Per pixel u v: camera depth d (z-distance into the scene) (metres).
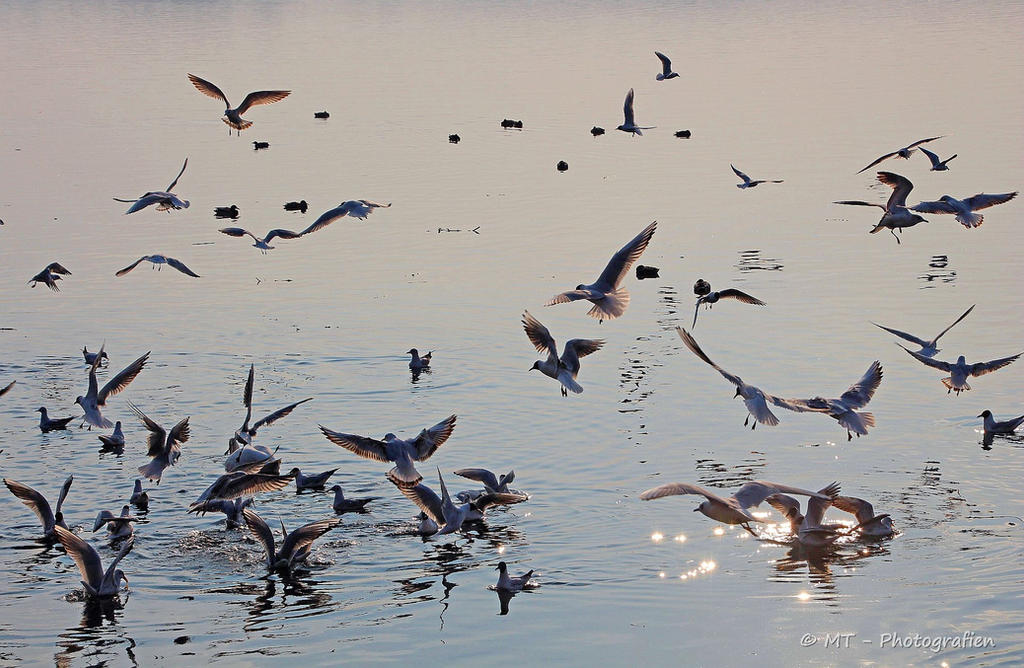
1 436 40.00
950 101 102.00
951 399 42.34
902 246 63.12
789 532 32.91
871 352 46.88
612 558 31.48
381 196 73.88
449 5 189.62
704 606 29.06
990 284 55.91
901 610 28.62
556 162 83.44
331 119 98.81
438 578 30.72
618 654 27.02
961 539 32.06
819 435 39.47
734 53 134.00
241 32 153.75
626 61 128.88
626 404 42.19
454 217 69.00
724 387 43.72
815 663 26.36
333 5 190.50
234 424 40.75
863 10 175.00
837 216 69.06
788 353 46.88
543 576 30.72
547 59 130.62
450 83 115.75
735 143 88.81
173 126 96.06
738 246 63.03
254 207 70.69
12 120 98.06
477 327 50.50
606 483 35.94
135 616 29.00
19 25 160.62
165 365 46.41
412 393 43.34
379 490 36.12
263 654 27.22
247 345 48.62
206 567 31.45
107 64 125.38
